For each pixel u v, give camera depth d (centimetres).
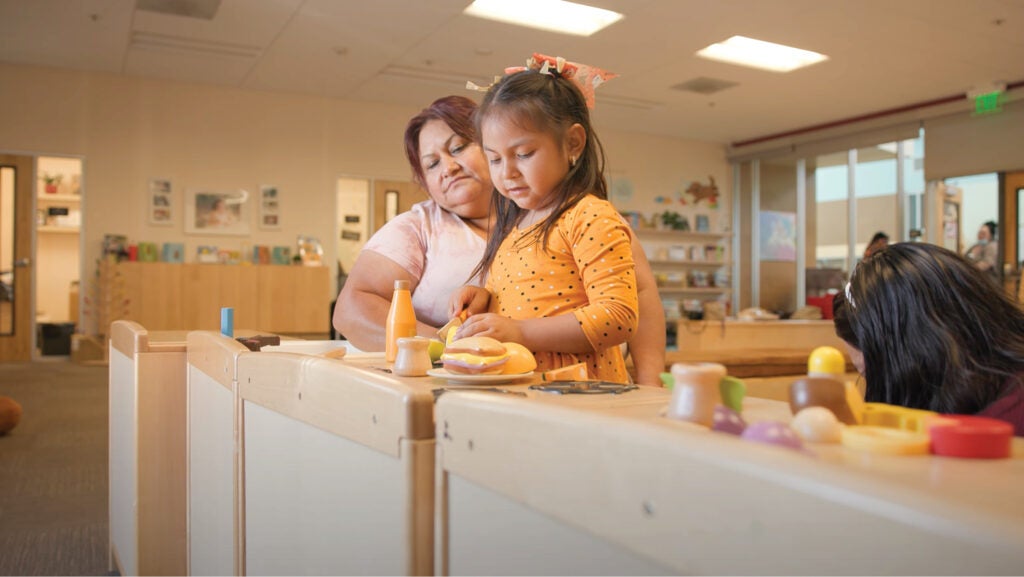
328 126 849
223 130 804
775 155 1005
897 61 681
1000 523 30
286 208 830
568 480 51
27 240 752
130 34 637
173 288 760
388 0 556
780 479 37
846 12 565
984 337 82
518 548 57
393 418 69
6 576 202
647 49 659
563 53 672
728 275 1077
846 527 35
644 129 984
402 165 880
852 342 95
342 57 692
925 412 61
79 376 658
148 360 160
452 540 65
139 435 159
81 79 749
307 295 814
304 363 89
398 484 68
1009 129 762
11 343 755
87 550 224
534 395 82
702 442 42
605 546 49
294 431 93
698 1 552
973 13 563
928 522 32
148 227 775
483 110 114
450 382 91
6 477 315
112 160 761
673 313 1030
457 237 175
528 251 117
